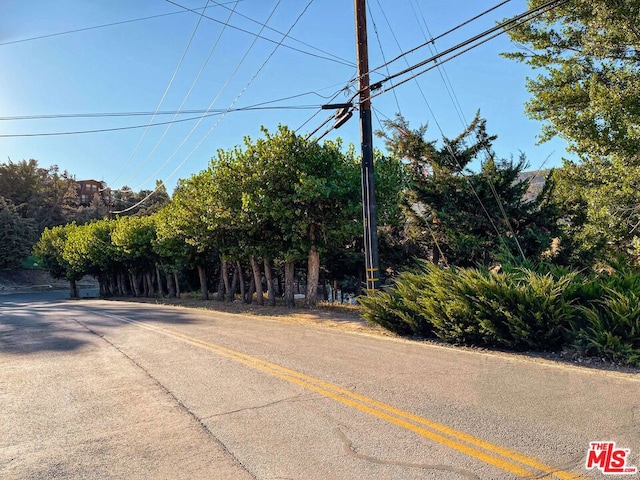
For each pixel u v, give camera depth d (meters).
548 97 14.90
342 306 19.17
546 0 15.88
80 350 9.96
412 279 10.88
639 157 13.11
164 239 26.16
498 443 4.30
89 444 4.66
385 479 3.69
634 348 7.35
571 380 6.38
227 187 18.45
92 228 42.09
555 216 19.34
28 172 84.12
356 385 6.37
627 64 14.16
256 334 11.51
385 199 17.70
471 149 22.31
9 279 70.81
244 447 4.43
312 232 18.75
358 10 13.93
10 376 7.68
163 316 17.30
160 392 6.42
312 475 3.81
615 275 8.97
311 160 17.47
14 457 4.41
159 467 4.08
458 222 20.12
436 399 5.64
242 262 24.73
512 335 8.34
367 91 13.49
